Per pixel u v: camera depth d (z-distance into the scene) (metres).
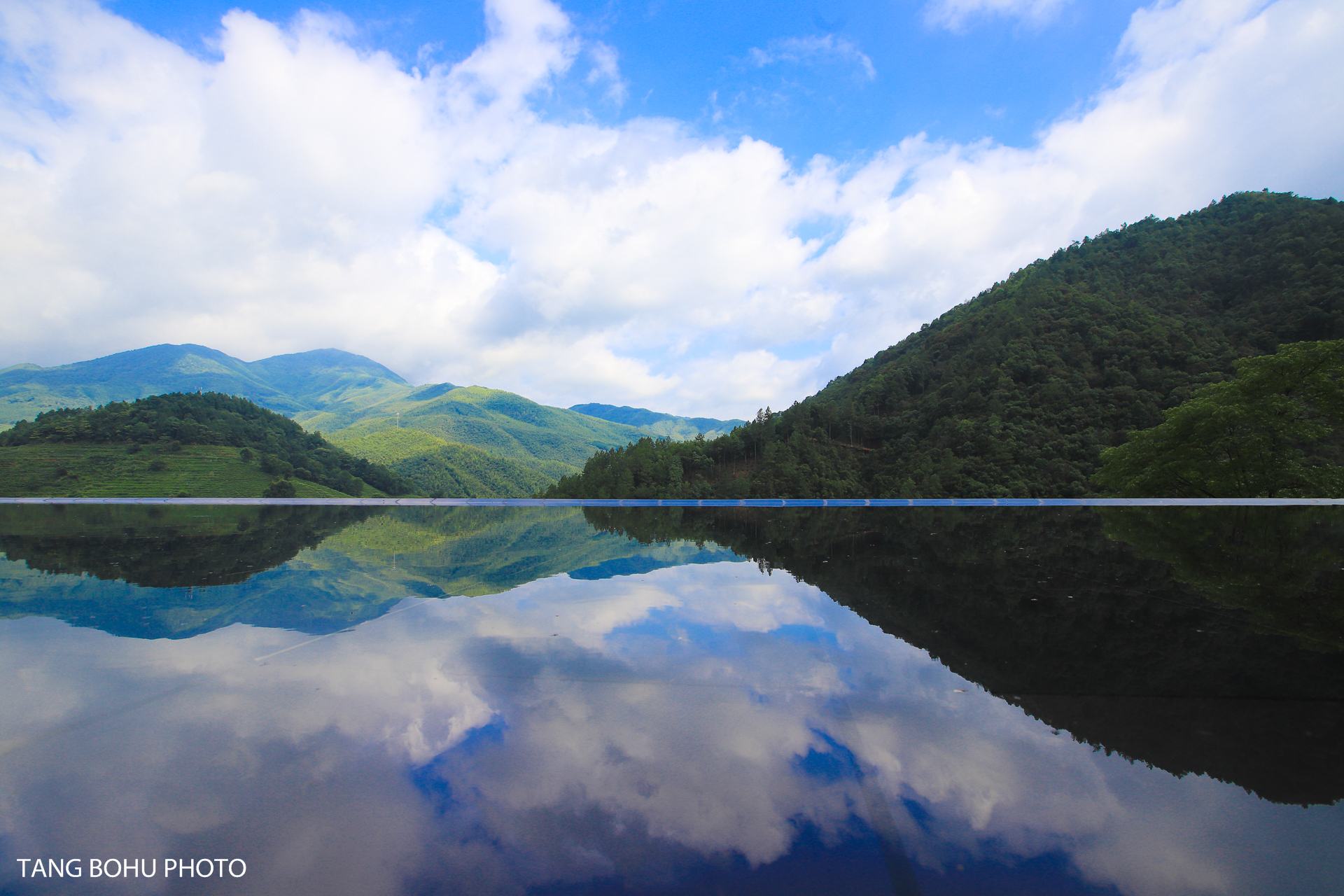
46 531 21.02
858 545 15.86
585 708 4.30
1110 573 10.64
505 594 9.02
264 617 7.35
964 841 2.63
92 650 5.84
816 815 2.86
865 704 4.36
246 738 3.74
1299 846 2.59
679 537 19.66
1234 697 4.48
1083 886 2.30
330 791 3.07
